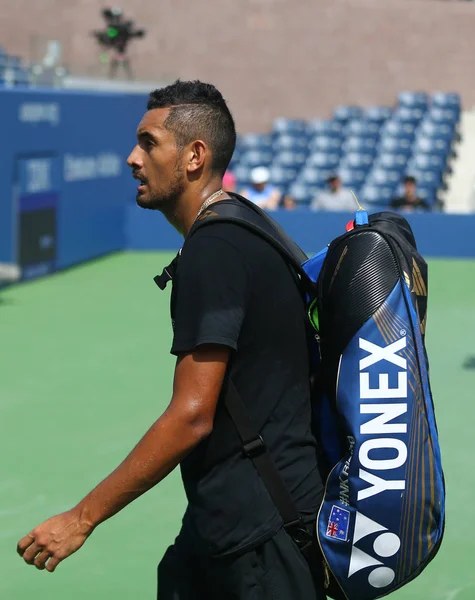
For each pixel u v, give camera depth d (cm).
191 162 826
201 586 868
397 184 6144
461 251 4919
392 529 767
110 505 768
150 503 1777
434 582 1449
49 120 4147
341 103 7094
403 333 767
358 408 764
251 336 790
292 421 812
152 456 757
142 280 4259
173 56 7131
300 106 7112
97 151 4694
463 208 6256
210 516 805
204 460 805
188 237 796
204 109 822
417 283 805
